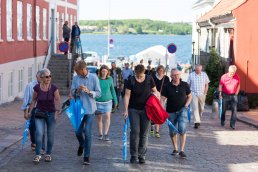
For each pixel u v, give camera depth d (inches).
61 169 513.0
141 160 545.3
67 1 2062.0
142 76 534.6
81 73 546.3
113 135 745.6
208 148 649.6
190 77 840.3
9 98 1215.6
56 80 1544.0
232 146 668.1
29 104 557.9
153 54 2279.8
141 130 542.3
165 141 692.7
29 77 1434.5
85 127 539.5
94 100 548.4
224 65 1359.5
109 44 3243.1
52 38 1788.9
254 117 979.9
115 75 1171.9
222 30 1472.7
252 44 1216.2
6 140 659.4
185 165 544.4
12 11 1243.8
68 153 593.9
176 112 580.7
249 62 1214.9
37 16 1534.2
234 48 1227.2
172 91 577.6
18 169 510.0
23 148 618.2
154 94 541.6
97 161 554.9
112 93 697.0
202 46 1904.5
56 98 536.4
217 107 953.5
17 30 1299.2
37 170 506.9
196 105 835.4
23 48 1359.5
